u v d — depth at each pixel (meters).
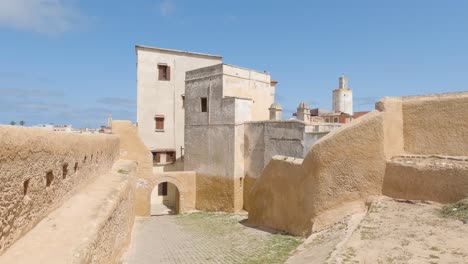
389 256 6.30
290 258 8.80
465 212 8.11
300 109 22.20
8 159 4.66
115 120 21.69
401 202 9.84
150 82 26.86
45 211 6.39
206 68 22.12
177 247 12.87
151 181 21.66
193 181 22.66
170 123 27.42
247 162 20.20
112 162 16.20
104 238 7.07
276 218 13.69
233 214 19.59
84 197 8.57
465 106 9.96
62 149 7.34
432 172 9.46
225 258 10.69
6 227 4.69
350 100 46.38
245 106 20.66
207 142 21.95
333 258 6.38
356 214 10.00
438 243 6.73
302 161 12.09
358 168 10.73
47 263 4.60
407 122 11.16
